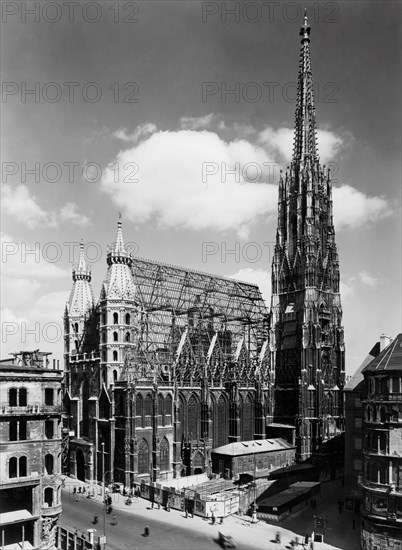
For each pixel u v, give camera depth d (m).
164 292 162.12
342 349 170.25
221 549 83.69
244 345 172.25
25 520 80.50
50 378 86.25
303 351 159.62
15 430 82.19
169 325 158.88
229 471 132.75
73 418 148.12
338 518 102.81
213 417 154.75
